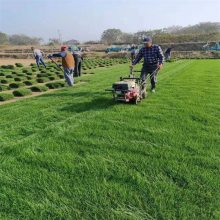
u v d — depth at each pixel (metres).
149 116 4.32
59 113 4.66
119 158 2.91
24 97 6.62
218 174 2.60
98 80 8.76
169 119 4.17
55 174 2.62
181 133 3.60
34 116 4.54
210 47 34.53
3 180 2.53
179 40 46.47
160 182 2.47
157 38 47.78
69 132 3.68
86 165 2.76
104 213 2.10
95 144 3.28
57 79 9.68
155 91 6.40
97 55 27.84
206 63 15.55
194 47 35.59
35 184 2.46
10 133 3.73
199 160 2.86
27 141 3.39
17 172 2.66
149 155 2.98
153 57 5.88
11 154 3.06
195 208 2.14
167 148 3.15
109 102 5.35
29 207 2.18
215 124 3.96
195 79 8.48
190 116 4.32
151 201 2.22
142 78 5.92
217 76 9.21
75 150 3.13
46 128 3.89
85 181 2.50
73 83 7.83
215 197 2.27
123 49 32.72
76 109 4.89
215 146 3.21
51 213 2.11
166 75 9.57
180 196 2.28
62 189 2.38
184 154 3.00
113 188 2.39
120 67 14.01
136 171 2.65
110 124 3.97
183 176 2.56
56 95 6.25
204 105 5.00
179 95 5.91
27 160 2.90
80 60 9.83
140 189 2.38
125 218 2.04
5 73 11.02
